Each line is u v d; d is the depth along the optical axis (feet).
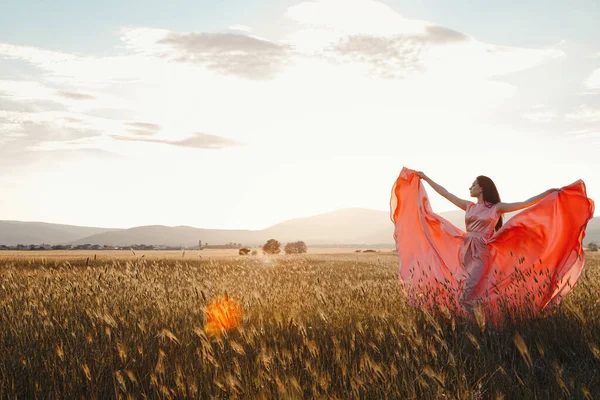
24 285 31.22
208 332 19.29
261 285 33.91
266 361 14.07
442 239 26.71
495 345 17.17
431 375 12.83
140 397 14.01
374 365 13.64
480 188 24.89
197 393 13.88
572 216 23.41
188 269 42.80
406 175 28.76
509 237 24.22
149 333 18.80
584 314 19.81
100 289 28.30
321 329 19.75
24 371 15.33
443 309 19.35
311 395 13.50
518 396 13.26
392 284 34.58
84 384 14.82
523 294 22.88
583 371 15.15
